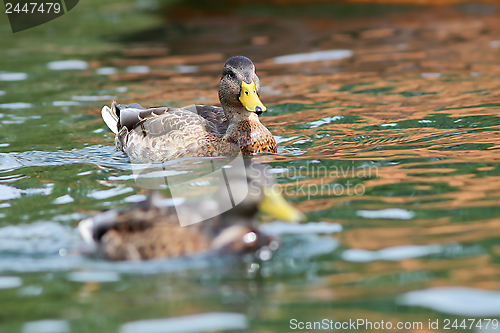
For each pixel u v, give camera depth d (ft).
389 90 59.26
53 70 73.67
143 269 25.77
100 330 21.13
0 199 33.88
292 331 20.84
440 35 82.79
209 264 26.02
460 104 52.75
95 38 93.61
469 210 29.50
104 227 27.37
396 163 37.76
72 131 50.55
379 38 83.35
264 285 23.97
